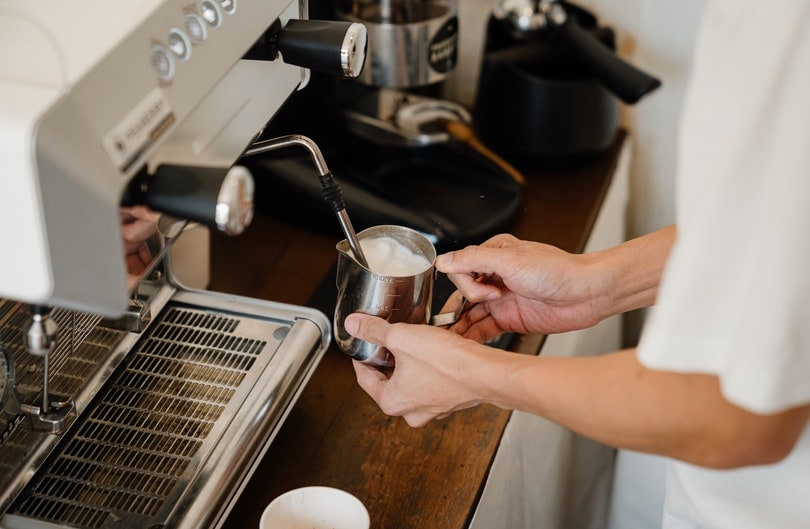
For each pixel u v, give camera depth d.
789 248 0.49
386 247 0.82
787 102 0.48
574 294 0.86
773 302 0.49
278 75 0.77
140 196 0.56
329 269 1.15
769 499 0.71
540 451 1.11
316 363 0.88
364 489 0.87
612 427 0.60
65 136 0.46
